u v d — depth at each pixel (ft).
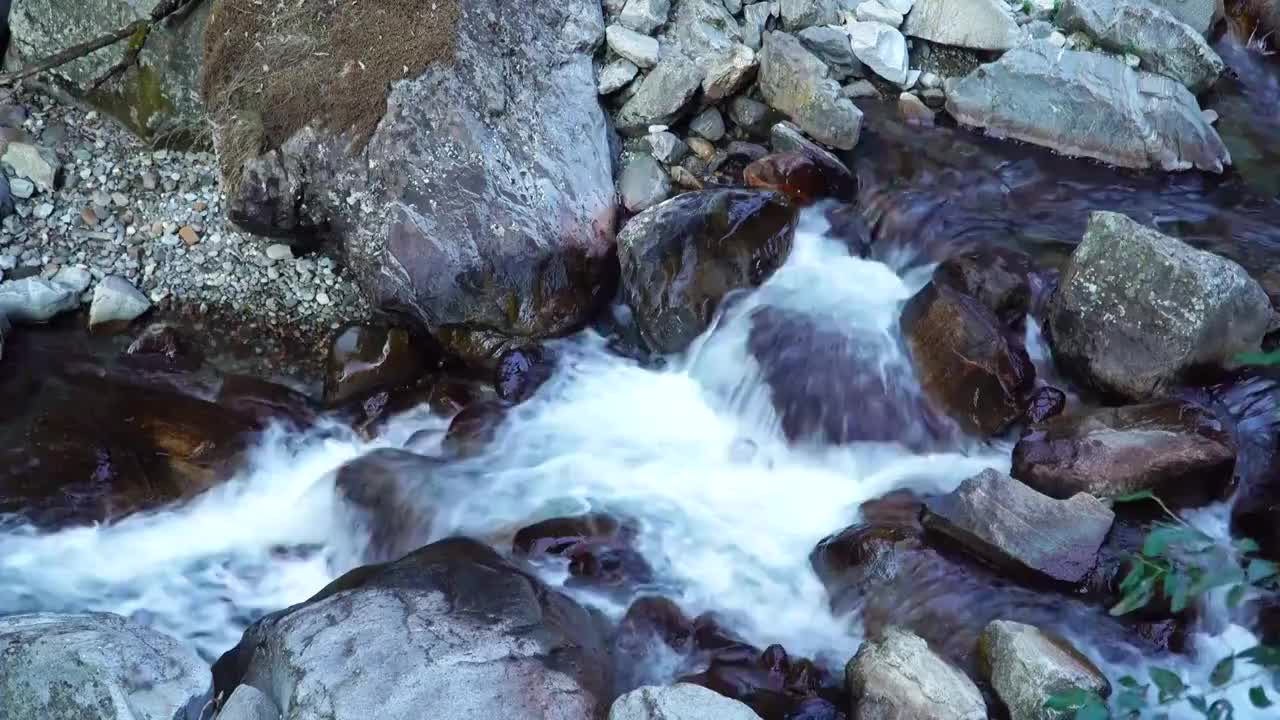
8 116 19.92
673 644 13.52
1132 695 12.09
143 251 18.78
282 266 18.65
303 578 15.05
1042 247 17.61
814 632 13.73
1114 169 19.29
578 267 17.57
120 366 17.51
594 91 18.94
